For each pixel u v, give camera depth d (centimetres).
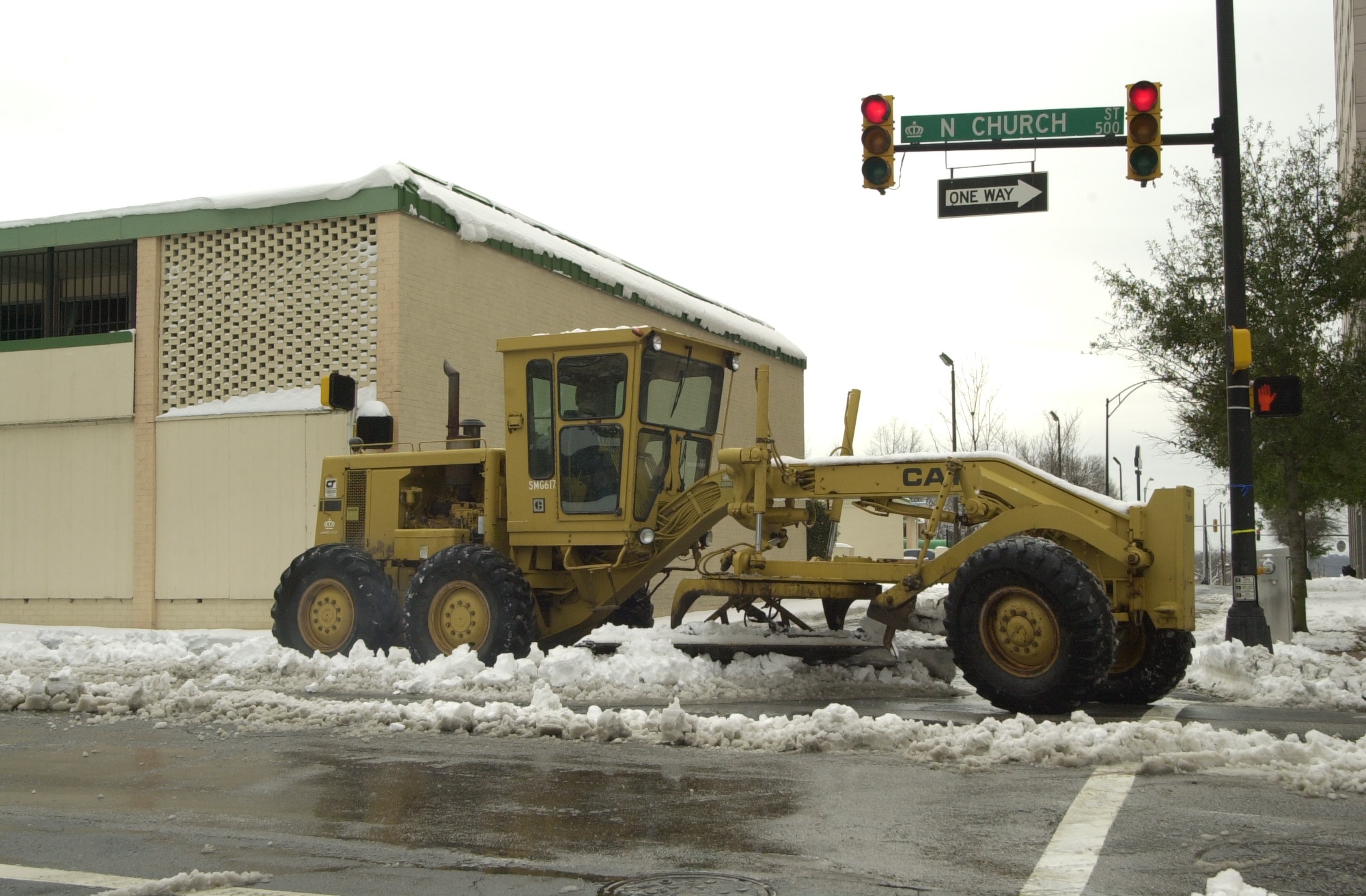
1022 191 1188
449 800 560
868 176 1194
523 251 1773
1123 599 866
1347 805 530
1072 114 1180
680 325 2183
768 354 2516
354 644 1124
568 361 1130
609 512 1109
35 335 1812
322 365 1591
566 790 576
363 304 1563
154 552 1667
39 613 1738
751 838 488
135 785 606
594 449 1120
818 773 609
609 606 1147
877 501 998
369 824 520
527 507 1145
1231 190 1223
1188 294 1633
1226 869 432
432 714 767
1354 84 4219
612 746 691
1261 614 1204
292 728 770
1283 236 1598
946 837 486
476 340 1681
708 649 1007
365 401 1549
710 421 1210
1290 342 1554
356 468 1275
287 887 432
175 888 431
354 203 1564
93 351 1717
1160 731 650
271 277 1627
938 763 630
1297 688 939
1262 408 1212
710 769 622
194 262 1675
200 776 623
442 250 1623
